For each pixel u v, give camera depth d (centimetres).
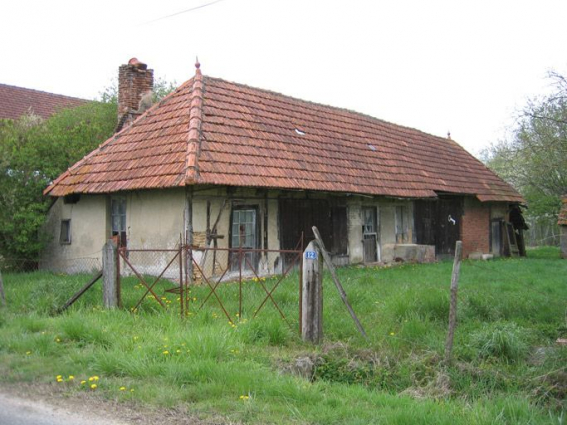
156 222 1355
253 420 499
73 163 1656
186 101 1566
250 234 1439
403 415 502
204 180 1222
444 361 692
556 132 2003
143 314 884
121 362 627
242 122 1586
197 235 1298
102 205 1473
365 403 562
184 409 523
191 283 1262
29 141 1581
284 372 650
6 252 1518
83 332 752
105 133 1847
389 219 1962
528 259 2361
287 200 1536
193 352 669
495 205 2616
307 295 786
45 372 621
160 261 1348
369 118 2389
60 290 1001
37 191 1552
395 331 849
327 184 1563
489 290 1240
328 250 1672
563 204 2658
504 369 696
